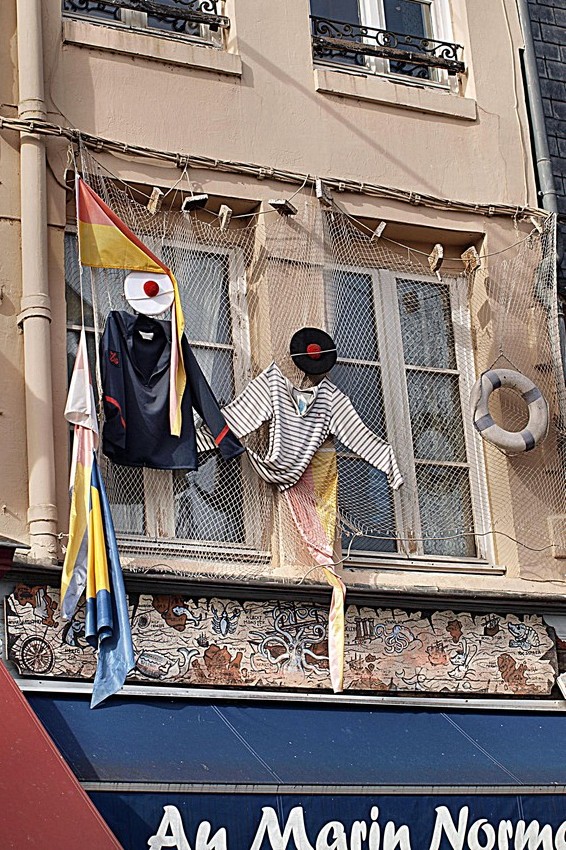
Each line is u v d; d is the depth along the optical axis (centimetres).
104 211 1216
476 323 1402
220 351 1295
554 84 1520
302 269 1327
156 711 1134
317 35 1418
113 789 1042
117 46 1302
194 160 1298
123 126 1291
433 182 1409
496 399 1380
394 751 1173
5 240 1222
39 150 1233
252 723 1158
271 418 1267
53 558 1141
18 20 1260
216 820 1062
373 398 1344
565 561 1362
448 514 1347
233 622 1198
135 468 1230
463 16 1479
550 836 1173
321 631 1229
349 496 1305
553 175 1474
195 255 1302
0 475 1166
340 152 1376
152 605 1173
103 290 1253
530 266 1422
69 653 1128
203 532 1245
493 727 1245
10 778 977
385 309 1370
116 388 1205
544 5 1550
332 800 1104
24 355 1197
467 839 1143
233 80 1349
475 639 1286
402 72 1460
